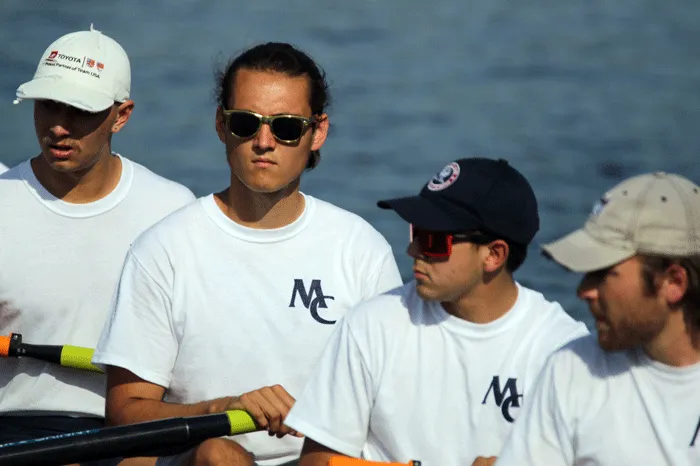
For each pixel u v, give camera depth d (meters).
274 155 19.72
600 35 102.31
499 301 17.55
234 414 18.95
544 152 67.44
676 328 14.70
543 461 15.72
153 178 24.28
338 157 64.75
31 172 23.48
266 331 20.36
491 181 17.11
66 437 18.28
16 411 23.52
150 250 20.27
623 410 15.21
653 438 15.05
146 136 66.94
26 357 23.08
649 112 77.12
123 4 106.25
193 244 20.34
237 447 19.16
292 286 20.53
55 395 23.41
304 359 20.48
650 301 14.51
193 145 65.50
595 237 14.69
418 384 17.58
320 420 17.55
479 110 76.81
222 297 20.23
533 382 17.45
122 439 18.44
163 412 19.56
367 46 95.94
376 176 61.56
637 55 94.56
